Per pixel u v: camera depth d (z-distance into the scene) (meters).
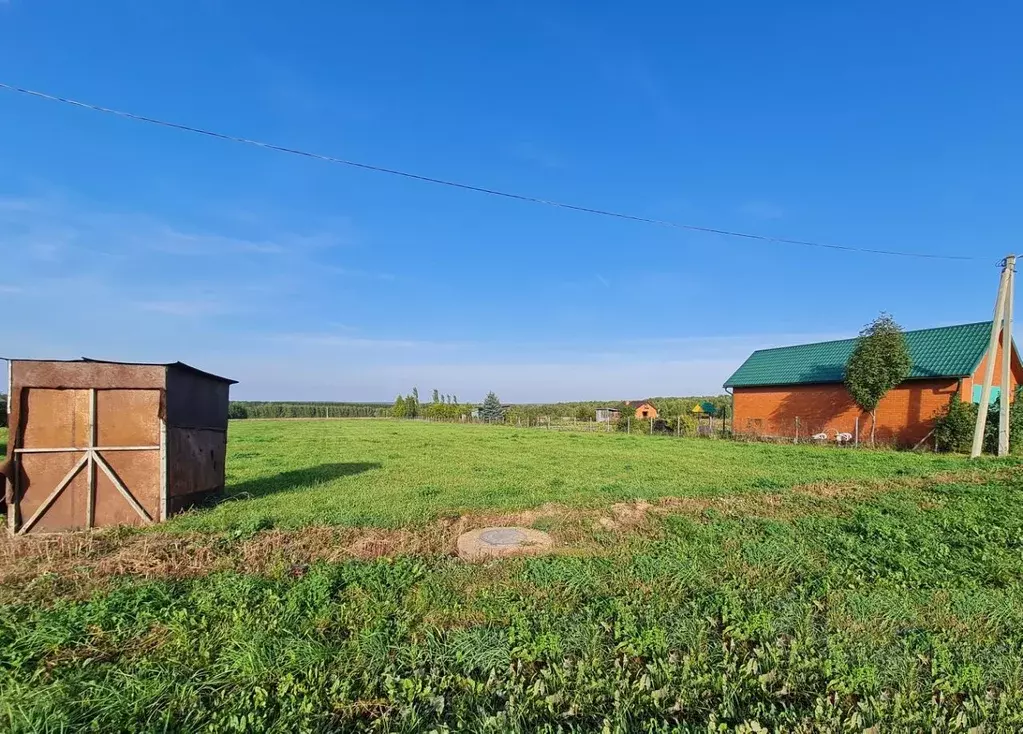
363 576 5.31
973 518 8.03
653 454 18.25
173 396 8.43
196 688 3.43
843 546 6.69
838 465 14.95
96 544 6.62
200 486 9.20
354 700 3.36
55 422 7.71
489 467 14.45
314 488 10.87
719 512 8.46
